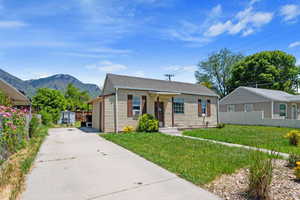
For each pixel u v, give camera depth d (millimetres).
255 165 3209
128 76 15391
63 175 4297
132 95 13125
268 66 30109
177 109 15172
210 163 4949
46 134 11414
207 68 41031
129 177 4164
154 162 5305
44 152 6652
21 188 3518
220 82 40000
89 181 3926
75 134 11711
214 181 3834
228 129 14688
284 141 8672
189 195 3232
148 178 4098
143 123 12695
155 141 8586
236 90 23812
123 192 3381
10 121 5465
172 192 3367
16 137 6391
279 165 4742
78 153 6527
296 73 31438
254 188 3049
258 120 19281
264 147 7293
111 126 12438
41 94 21938
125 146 7496
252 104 21859
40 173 4426
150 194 3287
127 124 12805
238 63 34594
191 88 16984
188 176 4078
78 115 24531
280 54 30812
